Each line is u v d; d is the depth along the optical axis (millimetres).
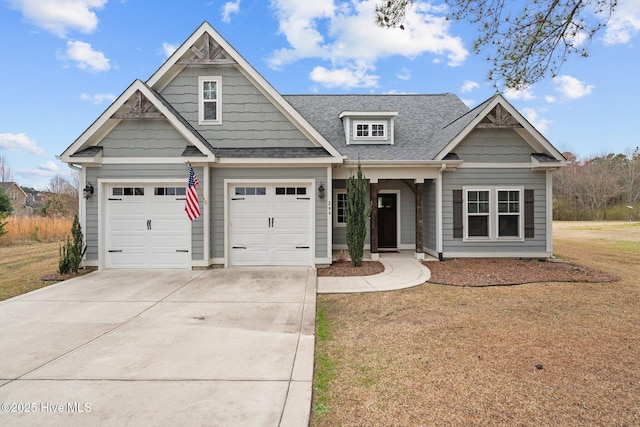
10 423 2713
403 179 11555
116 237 9133
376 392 3244
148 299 6461
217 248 9352
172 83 9797
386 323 5250
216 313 5641
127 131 9016
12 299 6445
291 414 2846
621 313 5648
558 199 39188
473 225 10852
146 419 2773
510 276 8406
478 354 4086
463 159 10719
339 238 12367
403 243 12742
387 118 12328
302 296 6664
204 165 9055
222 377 3482
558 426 2717
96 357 3955
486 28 5598
